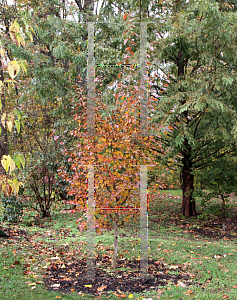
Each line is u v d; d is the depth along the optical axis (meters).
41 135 9.07
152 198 4.60
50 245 6.02
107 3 9.84
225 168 8.20
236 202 12.23
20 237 6.39
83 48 8.66
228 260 5.28
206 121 9.07
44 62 8.84
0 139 8.66
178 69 9.34
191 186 9.92
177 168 9.65
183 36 7.16
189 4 8.03
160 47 7.62
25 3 13.08
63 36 9.02
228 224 9.05
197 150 9.48
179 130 7.58
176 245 6.25
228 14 6.69
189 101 7.00
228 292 3.79
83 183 4.42
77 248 5.86
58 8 10.12
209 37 6.81
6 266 4.39
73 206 8.95
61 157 8.90
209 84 7.47
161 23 7.97
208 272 4.54
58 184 8.96
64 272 4.47
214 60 7.09
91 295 3.63
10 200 8.00
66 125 8.61
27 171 8.34
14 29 2.11
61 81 8.42
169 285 3.98
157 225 8.90
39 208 9.72
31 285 3.86
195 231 8.16
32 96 9.08
